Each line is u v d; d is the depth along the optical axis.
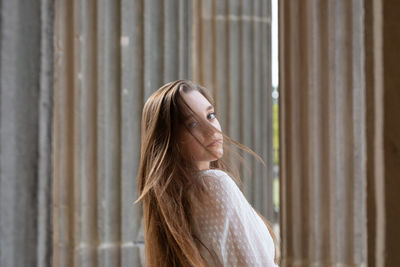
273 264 1.38
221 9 3.30
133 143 2.37
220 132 1.44
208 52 3.31
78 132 2.29
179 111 1.43
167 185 1.37
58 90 2.31
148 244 1.48
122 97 2.33
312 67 2.38
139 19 2.39
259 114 3.41
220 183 1.35
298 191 2.44
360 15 2.35
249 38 3.36
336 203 2.37
